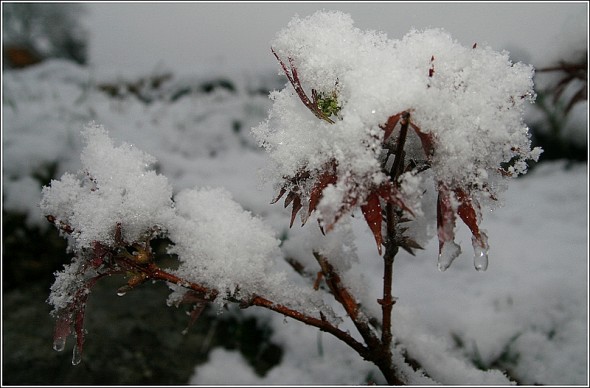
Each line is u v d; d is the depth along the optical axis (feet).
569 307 1.60
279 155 0.94
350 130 0.86
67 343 1.77
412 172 0.89
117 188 1.03
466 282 1.78
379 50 0.93
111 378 1.63
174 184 2.60
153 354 1.73
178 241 1.10
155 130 3.19
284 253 1.35
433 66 0.89
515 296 1.66
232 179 2.64
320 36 0.93
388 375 1.13
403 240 1.01
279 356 1.69
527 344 1.50
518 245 1.99
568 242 1.98
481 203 0.95
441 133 0.87
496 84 0.90
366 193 0.84
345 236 1.19
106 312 1.93
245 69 4.28
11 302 2.02
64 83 4.08
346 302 1.12
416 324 1.38
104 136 1.07
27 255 2.20
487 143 0.90
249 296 1.08
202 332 1.83
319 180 0.87
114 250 1.00
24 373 1.64
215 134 3.15
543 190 2.45
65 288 1.00
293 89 0.97
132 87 4.26
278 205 2.32
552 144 2.66
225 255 1.09
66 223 1.04
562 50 1.59
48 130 2.83
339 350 1.66
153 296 2.04
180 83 4.17
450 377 1.28
